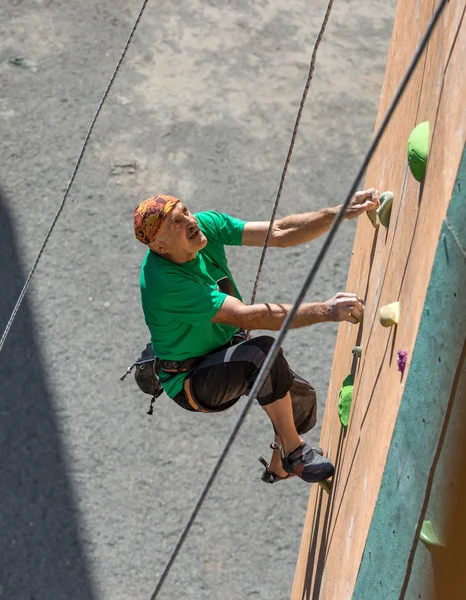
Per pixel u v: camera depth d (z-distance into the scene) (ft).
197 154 87.71
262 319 30.19
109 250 80.18
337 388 39.70
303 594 40.40
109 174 85.76
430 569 18.30
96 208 83.15
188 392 33.22
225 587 62.80
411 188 24.63
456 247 17.26
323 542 35.24
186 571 63.31
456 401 17.08
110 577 63.00
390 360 23.94
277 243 33.35
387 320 23.50
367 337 30.55
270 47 98.22
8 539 63.98
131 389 71.36
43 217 82.33
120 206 83.35
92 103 91.76
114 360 73.05
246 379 31.96
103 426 69.41
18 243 80.33
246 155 87.97
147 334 74.79
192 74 94.94
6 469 66.95
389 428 21.77
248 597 62.44
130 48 97.25
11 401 70.44
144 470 67.46
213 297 30.89
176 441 68.80
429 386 18.31
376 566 21.44
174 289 31.07
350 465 29.53
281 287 78.23
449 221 17.74
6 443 68.23
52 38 98.12
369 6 103.45
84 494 66.23
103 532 64.69
